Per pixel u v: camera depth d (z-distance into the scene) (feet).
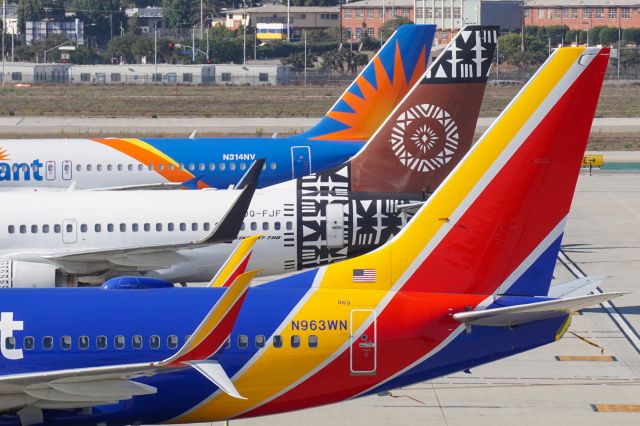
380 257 342.64
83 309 330.95
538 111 334.44
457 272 342.44
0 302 330.34
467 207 340.18
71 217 547.08
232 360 331.77
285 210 552.00
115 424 334.24
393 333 336.90
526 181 338.34
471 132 596.70
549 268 343.67
